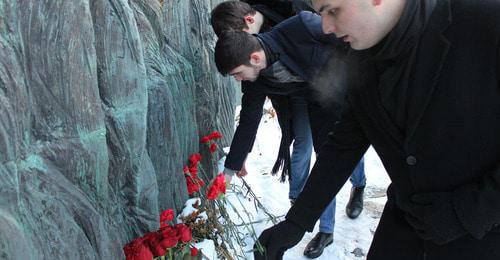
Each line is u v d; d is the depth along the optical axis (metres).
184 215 2.25
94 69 1.27
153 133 1.92
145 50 1.98
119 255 1.43
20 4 1.02
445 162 1.01
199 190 2.16
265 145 4.02
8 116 0.96
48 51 1.11
